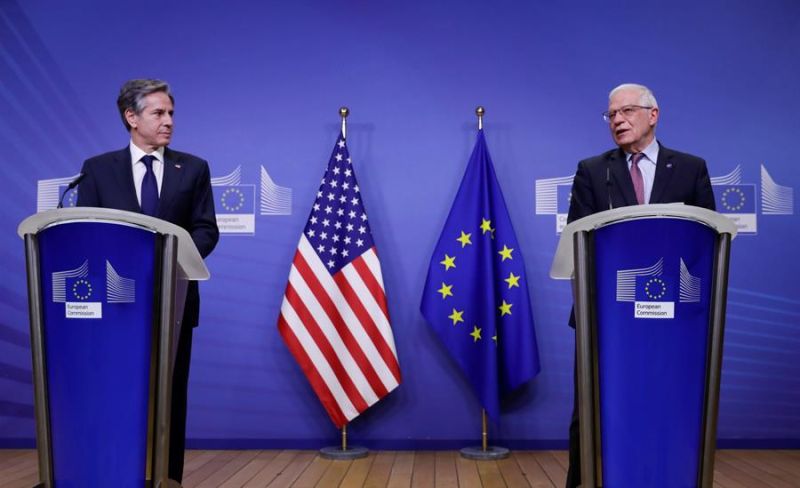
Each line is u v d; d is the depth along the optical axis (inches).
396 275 174.9
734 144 175.0
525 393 172.6
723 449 171.0
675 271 69.2
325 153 177.6
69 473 70.2
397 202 176.1
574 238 71.7
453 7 178.7
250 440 173.5
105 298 70.4
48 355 70.6
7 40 180.5
